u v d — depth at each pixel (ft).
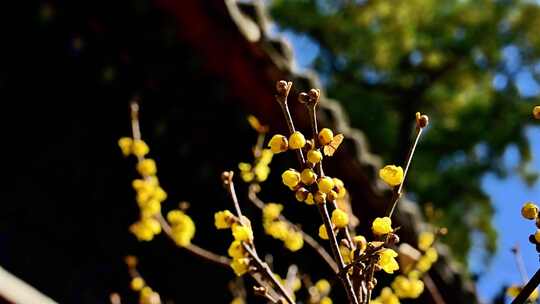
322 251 7.22
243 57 9.93
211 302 11.90
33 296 6.57
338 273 4.21
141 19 10.84
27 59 12.24
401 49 39.45
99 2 11.30
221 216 5.07
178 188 11.97
